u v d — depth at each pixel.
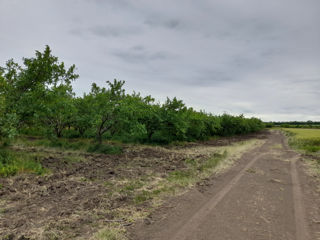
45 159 8.73
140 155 11.51
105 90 13.67
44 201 4.64
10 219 3.75
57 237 3.17
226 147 16.80
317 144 17.47
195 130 21.78
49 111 9.37
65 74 12.75
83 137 17.73
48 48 9.33
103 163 8.98
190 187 5.93
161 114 17.42
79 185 5.86
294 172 7.98
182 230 3.48
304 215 4.14
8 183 5.68
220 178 7.02
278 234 3.40
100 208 4.31
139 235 3.30
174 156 11.61
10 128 7.85
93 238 3.18
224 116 32.78
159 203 4.68
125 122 12.39
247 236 3.32
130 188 5.70
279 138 30.19
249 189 5.82
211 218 3.96
